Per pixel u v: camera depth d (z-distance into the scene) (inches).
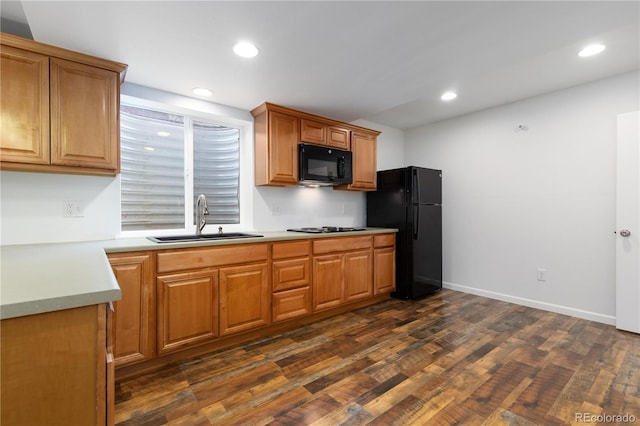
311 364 84.7
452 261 162.6
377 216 160.6
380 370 81.4
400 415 63.6
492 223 146.5
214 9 62.1
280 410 65.4
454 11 63.9
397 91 107.3
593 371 80.0
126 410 65.2
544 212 129.8
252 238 100.3
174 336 84.7
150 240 91.7
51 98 73.6
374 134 153.8
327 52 80.5
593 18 66.4
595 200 116.7
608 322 113.0
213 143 121.9
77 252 64.5
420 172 147.7
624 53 95.0
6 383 28.8
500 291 143.8
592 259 117.4
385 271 143.5
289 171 122.5
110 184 93.4
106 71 81.4
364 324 114.7
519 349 93.0
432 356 88.9
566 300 124.0
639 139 103.8
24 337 29.5
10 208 79.4
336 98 113.1
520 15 65.3
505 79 114.7
